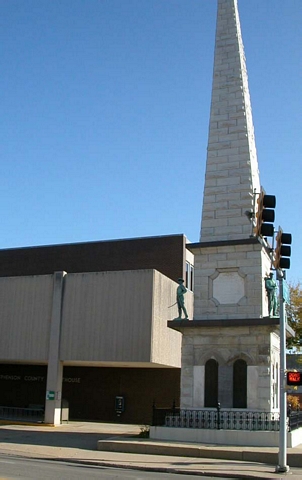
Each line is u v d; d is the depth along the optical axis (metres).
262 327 24.16
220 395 24.20
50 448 23.25
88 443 25.12
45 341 37.44
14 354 38.00
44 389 45.22
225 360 24.50
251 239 25.05
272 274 26.27
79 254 49.41
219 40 28.83
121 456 20.86
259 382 23.80
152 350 35.53
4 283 39.59
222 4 29.31
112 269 47.53
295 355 55.38
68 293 37.81
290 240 19.02
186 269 46.53
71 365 41.84
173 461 19.69
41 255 50.97
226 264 25.56
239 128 27.19
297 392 44.91
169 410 24.42
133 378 42.81
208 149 27.47
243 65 28.80
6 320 38.84
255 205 25.95
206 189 26.97
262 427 22.84
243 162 26.67
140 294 36.44
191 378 24.86
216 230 26.25
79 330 37.00
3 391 46.44
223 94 27.97
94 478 15.53
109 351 36.12
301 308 48.81
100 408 43.09
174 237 46.16
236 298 25.14
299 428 24.64
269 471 17.86
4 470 16.69
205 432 22.94
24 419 37.25
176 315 40.75
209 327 24.94
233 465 18.95
